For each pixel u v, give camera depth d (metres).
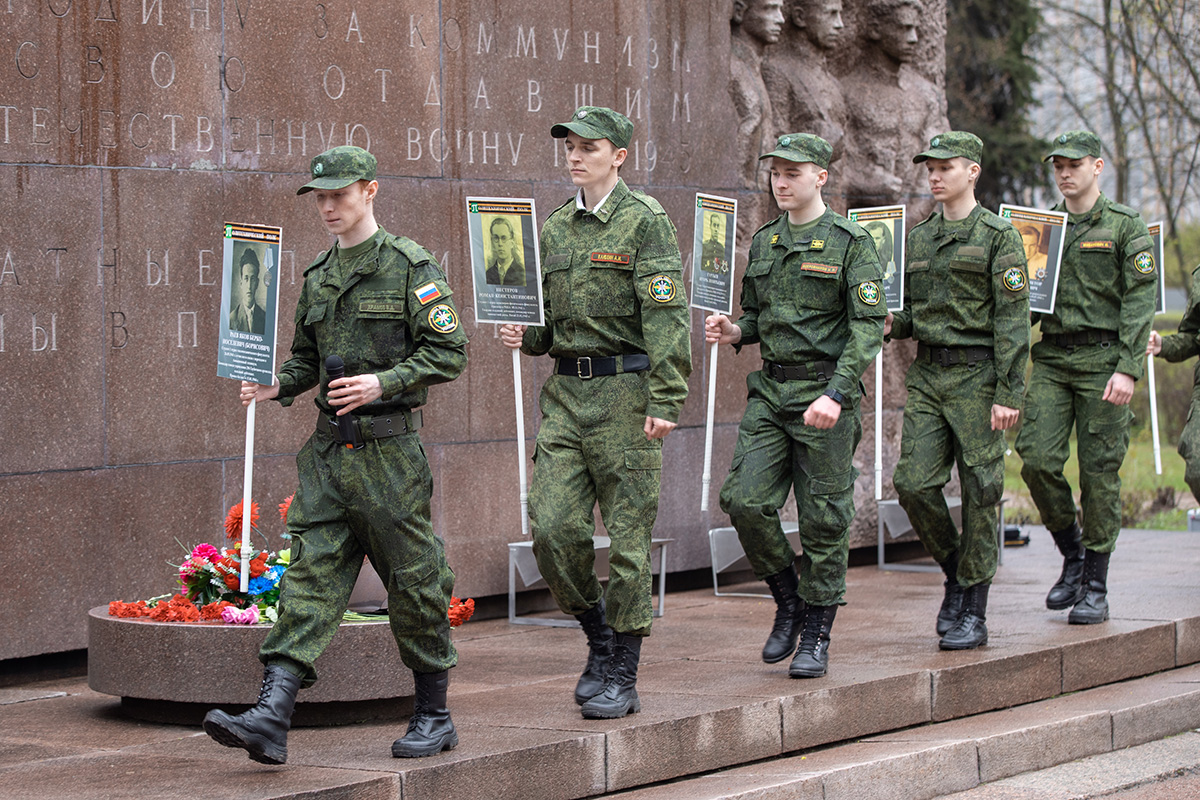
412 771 4.63
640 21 9.15
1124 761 6.35
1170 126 22.91
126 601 7.02
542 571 5.65
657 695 5.87
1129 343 7.80
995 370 6.98
